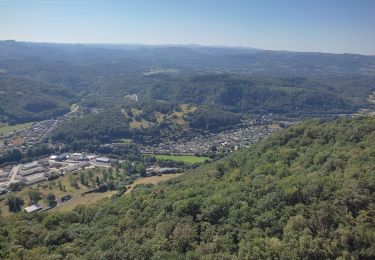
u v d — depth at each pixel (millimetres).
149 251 70125
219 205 82562
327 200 76688
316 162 104312
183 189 110500
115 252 70938
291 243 66375
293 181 87000
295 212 75188
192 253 67000
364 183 78938
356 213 73750
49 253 78000
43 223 95812
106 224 90375
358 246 66438
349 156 99375
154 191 117312
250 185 94438
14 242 83062
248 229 73875
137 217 89562
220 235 73250
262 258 63625
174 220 81062
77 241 82625
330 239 67625
